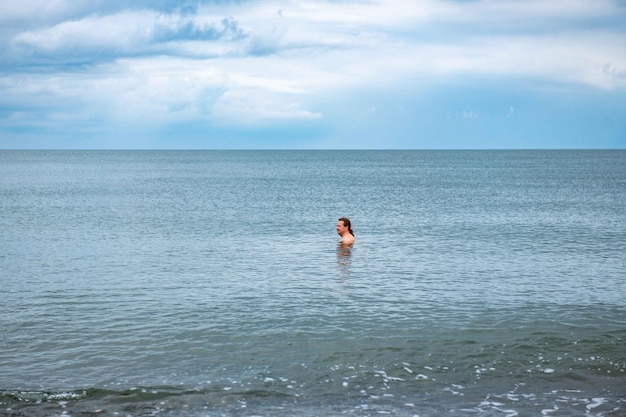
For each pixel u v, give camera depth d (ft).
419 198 180.34
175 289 59.36
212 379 36.99
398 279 64.28
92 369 38.32
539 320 49.26
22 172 380.37
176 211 139.13
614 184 252.83
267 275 66.13
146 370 38.24
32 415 32.09
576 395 35.37
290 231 103.71
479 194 196.85
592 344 43.57
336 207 150.41
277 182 274.98
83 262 73.51
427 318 49.60
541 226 111.65
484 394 35.42
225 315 50.11
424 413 32.83
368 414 32.60
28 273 66.80
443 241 92.02
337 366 39.24
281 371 38.32
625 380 37.60
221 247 85.61
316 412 32.81
